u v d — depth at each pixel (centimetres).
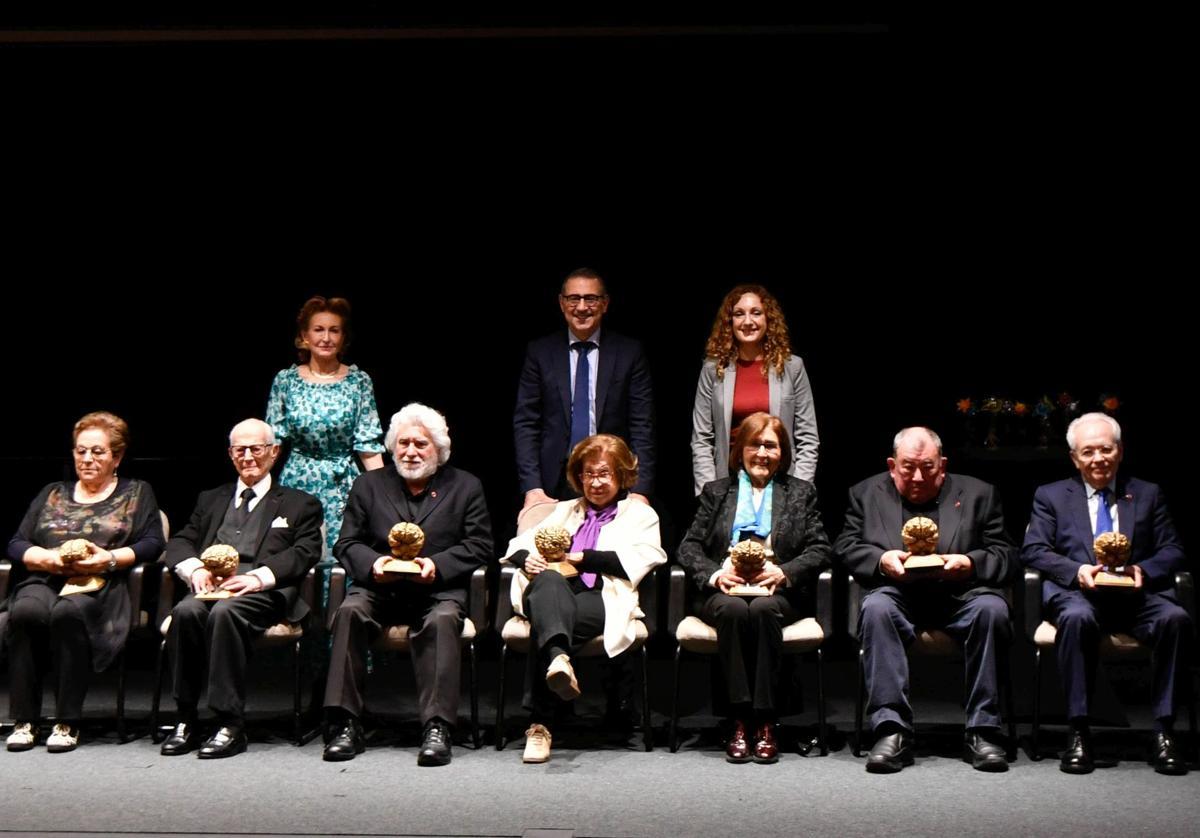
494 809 339
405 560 403
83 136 615
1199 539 539
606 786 361
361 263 632
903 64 575
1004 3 548
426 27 532
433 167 617
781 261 622
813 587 407
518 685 491
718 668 407
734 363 454
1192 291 617
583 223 621
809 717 444
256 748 402
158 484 596
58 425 657
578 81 594
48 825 325
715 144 605
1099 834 317
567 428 458
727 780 366
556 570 399
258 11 532
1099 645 382
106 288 643
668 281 625
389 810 338
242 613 395
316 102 607
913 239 621
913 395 633
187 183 625
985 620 381
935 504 410
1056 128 599
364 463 466
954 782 363
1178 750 372
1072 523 402
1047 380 631
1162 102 584
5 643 405
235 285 639
